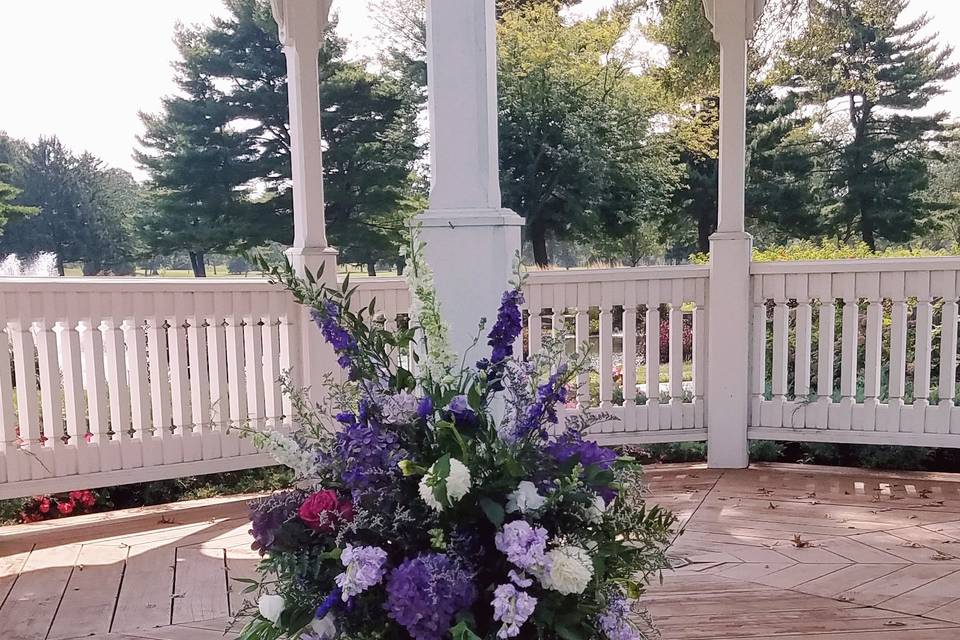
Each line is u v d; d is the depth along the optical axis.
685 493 4.05
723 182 4.32
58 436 3.77
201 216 20.14
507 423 1.83
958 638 2.46
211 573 3.18
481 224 2.29
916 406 4.18
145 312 3.92
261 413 4.21
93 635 2.64
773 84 20.36
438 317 1.87
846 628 2.54
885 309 5.14
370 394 1.81
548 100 19.27
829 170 19.97
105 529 3.77
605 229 19.86
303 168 4.10
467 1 2.27
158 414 3.98
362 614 1.70
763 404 4.48
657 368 4.54
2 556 3.42
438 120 2.30
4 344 3.62
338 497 1.80
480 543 1.73
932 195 19.80
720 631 2.53
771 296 4.39
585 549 1.73
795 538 3.31
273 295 4.20
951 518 3.61
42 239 22.67
